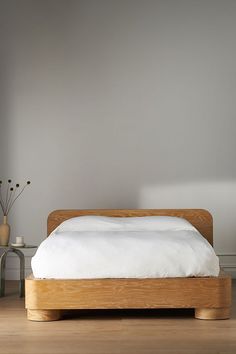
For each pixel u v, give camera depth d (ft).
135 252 19.35
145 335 17.16
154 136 28.91
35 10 29.07
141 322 19.01
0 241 25.12
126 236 20.25
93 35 29.07
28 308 19.34
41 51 29.07
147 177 28.89
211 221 25.84
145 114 28.96
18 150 29.01
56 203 28.99
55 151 28.99
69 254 19.42
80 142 28.99
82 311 20.99
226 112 28.89
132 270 19.15
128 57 29.04
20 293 24.12
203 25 28.99
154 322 18.97
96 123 28.99
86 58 29.07
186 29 29.01
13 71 29.01
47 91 29.01
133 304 19.08
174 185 28.86
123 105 28.99
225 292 19.08
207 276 19.34
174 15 29.07
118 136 28.99
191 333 17.30
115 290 19.10
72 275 19.22
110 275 19.24
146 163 28.91
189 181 28.86
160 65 28.99
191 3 29.07
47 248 19.76
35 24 29.07
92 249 19.49
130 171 28.91
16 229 28.99
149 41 29.04
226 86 28.91
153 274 19.17
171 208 28.86
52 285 19.16
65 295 19.12
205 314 19.16
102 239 19.99
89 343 16.29
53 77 29.07
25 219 28.99
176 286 19.06
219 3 28.99
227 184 28.78
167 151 28.91
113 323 18.90
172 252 19.34
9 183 29.01
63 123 28.99
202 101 28.89
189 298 19.07
